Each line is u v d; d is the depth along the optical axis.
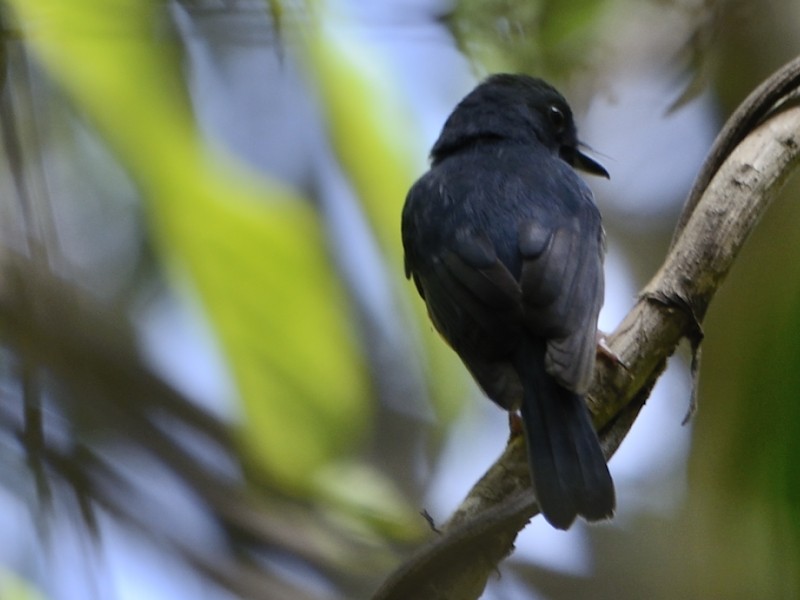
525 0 10.36
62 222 11.19
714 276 8.38
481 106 11.31
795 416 7.72
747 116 8.81
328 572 10.58
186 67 9.52
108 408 10.79
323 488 10.70
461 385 11.17
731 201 8.54
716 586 11.27
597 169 11.88
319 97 9.92
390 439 11.27
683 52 10.93
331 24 9.83
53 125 10.94
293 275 9.20
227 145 10.86
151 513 10.46
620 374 8.40
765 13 12.27
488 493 8.07
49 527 9.30
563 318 8.94
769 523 7.76
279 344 9.33
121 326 10.98
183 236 9.11
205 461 10.90
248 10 9.84
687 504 12.34
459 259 9.69
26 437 9.43
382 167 10.02
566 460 8.07
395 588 7.14
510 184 10.31
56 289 10.34
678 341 8.38
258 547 10.59
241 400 9.47
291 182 11.02
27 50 9.31
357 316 10.82
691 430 12.43
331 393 9.53
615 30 10.85
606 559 12.38
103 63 9.05
